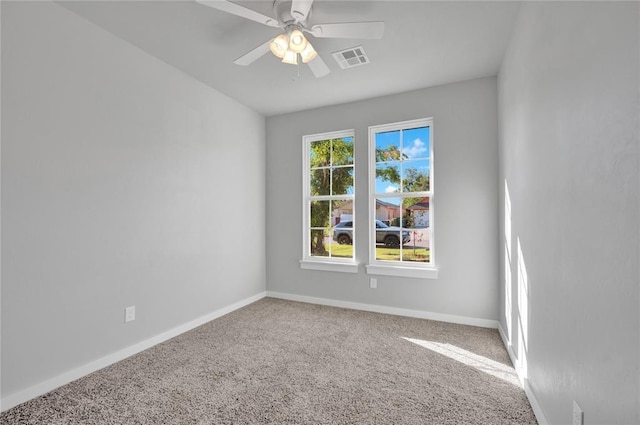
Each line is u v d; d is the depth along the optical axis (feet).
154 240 8.22
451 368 6.91
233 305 11.18
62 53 6.25
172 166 8.79
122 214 7.40
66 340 6.28
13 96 5.52
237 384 6.24
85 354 6.62
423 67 8.94
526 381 5.89
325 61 8.61
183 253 9.12
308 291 12.34
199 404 5.58
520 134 6.39
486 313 9.53
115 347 7.22
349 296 11.56
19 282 5.59
